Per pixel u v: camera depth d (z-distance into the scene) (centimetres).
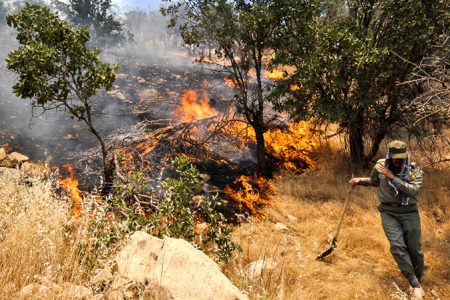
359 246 545
